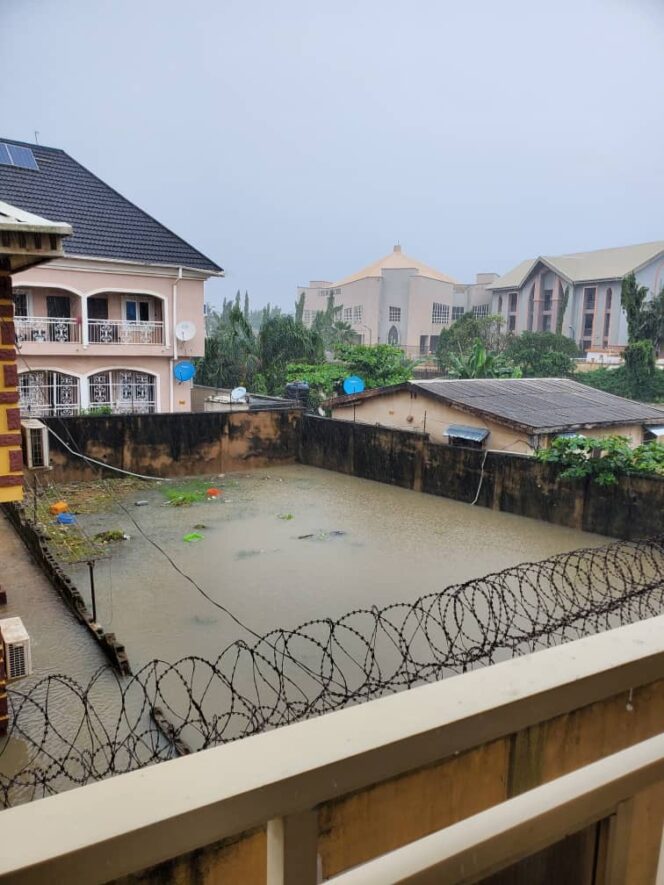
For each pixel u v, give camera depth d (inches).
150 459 565.3
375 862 25.5
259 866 34.6
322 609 289.4
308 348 951.6
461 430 518.9
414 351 1903.3
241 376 914.1
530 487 447.8
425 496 518.6
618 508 399.9
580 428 486.6
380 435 563.8
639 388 1053.2
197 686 217.9
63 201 679.7
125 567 341.7
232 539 394.6
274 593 307.6
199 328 703.1
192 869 32.5
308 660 239.8
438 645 253.1
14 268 187.8
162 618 277.0
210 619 276.8
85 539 375.2
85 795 23.4
